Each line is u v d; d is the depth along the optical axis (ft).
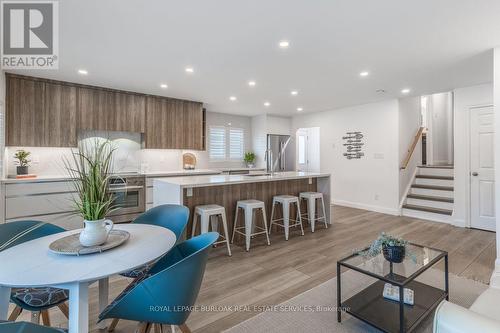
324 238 12.98
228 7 6.98
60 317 6.66
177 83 14.16
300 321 6.51
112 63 11.16
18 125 12.75
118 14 7.31
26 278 3.65
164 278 4.07
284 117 25.26
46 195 12.83
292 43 9.21
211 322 6.46
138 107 16.43
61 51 9.88
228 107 20.93
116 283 8.42
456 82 13.93
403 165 18.19
